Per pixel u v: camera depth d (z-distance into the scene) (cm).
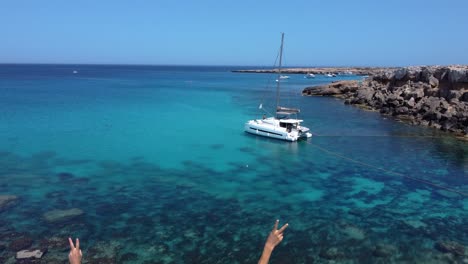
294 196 2275
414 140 3869
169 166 2828
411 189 2442
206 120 4997
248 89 10362
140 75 18712
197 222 1872
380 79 7269
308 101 7425
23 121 4494
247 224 1866
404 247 1678
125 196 2186
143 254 1553
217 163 2952
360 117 5356
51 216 1858
